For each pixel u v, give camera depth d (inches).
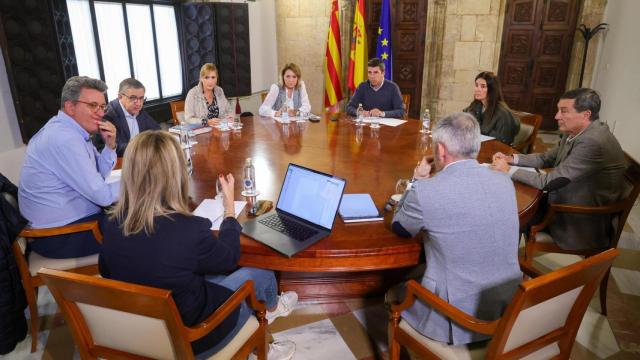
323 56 241.1
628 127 168.6
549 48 233.6
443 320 55.4
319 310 87.8
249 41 220.7
